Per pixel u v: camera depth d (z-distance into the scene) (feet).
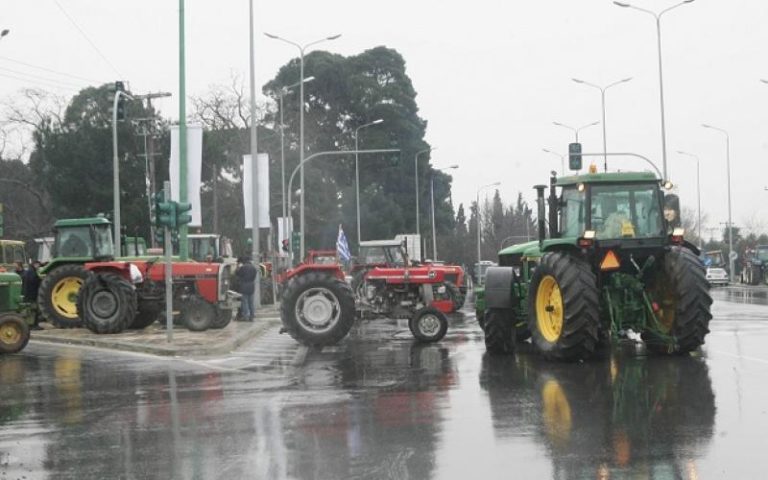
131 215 169.99
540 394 34.47
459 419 29.76
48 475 23.66
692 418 28.71
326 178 209.56
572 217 47.62
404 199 224.74
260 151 188.75
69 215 175.63
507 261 59.47
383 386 37.96
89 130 171.73
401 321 82.28
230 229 188.34
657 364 41.96
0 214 72.69
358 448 25.77
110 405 34.76
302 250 128.88
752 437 25.85
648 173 46.34
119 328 65.36
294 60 221.05
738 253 247.50
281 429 28.76
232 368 45.96
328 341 58.13
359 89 218.79
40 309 71.15
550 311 46.11
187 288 68.44
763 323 65.51
